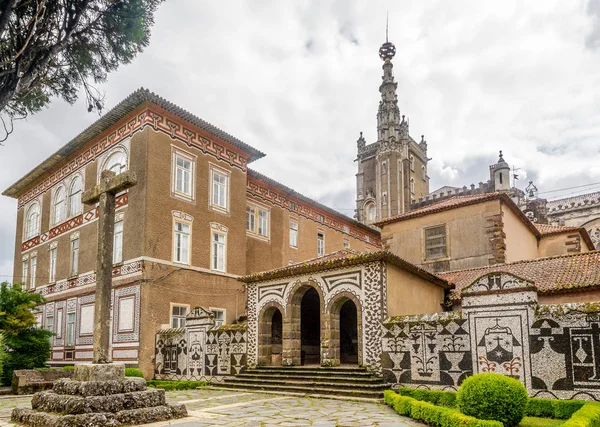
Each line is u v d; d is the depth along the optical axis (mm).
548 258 20781
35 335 22234
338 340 18156
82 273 27484
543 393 12391
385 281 16828
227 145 28844
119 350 23297
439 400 13594
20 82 10453
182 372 21719
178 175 25625
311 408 13109
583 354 12039
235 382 19109
